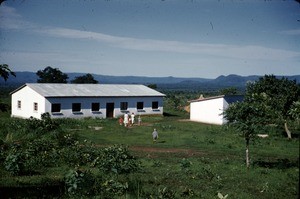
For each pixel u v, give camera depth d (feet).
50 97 126.00
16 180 42.37
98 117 139.03
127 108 148.97
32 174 47.98
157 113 158.40
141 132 102.53
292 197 39.01
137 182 43.73
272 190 42.37
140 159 62.08
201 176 49.26
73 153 59.72
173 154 70.13
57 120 116.78
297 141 89.61
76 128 106.63
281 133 101.96
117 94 145.07
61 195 36.22
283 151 76.38
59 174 48.14
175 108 207.41
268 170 54.75
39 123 87.15
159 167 55.77
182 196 38.73
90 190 38.65
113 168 49.37
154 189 40.86
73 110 133.39
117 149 57.72
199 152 73.41
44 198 34.88
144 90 161.27
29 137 78.38
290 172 52.60
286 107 90.12
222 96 129.59
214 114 132.77
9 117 135.13
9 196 34.12
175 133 101.35
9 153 55.06
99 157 56.18
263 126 58.18
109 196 37.29
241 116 58.34
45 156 56.80
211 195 39.40
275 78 93.30
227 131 105.81
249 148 79.61
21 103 136.36
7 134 79.00
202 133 101.91
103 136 92.79
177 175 49.67
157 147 78.64
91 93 139.03
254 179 48.57
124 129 107.76
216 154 71.51
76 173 38.73
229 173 52.19
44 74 257.34
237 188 43.29
